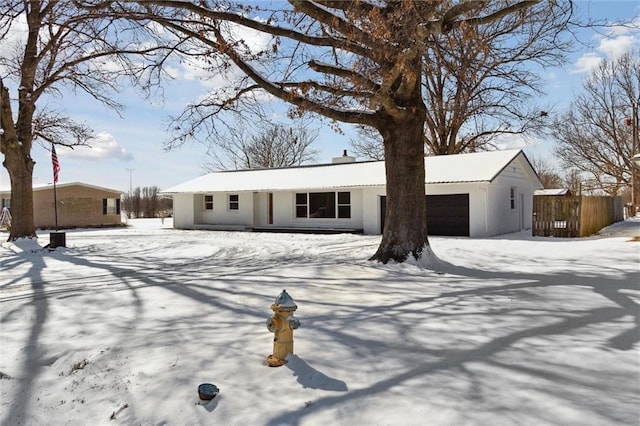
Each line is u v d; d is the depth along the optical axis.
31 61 15.61
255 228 24.78
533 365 3.65
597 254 10.86
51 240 14.80
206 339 4.62
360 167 24.12
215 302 6.39
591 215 17.62
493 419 2.76
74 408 3.43
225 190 25.39
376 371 3.62
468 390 3.19
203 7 9.49
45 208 28.20
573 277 7.78
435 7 7.47
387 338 4.47
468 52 8.97
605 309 5.49
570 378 3.37
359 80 8.75
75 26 14.03
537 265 9.42
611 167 38.31
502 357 3.85
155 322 5.38
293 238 18.86
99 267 10.63
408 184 9.65
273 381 3.51
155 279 8.63
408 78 8.31
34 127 19.31
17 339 4.89
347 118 9.57
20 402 3.54
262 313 5.71
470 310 5.53
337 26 8.34
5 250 14.95
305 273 8.88
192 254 13.48
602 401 2.96
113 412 3.30
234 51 9.75
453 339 4.39
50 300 6.78
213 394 3.24
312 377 3.53
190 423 3.03
